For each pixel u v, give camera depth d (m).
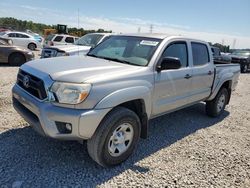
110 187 3.24
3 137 4.27
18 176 3.28
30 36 24.25
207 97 5.81
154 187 3.32
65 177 3.35
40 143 4.15
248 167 4.05
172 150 4.39
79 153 3.95
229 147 4.72
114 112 3.45
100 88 3.27
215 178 3.66
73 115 3.12
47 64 3.76
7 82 8.27
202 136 5.14
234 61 19.80
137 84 3.71
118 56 4.45
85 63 3.89
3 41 12.88
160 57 4.20
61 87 3.18
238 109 7.56
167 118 6.05
